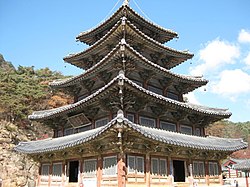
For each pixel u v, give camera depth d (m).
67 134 31.84
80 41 36.06
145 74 28.12
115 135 20.70
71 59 33.88
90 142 22.19
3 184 47.06
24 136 58.59
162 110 26.91
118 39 29.09
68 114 29.69
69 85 32.62
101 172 22.78
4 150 51.16
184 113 29.08
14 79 76.38
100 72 28.30
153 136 20.77
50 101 71.19
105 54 31.80
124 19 26.36
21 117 61.53
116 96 23.48
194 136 30.59
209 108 33.03
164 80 30.31
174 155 25.83
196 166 28.41
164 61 33.50
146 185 22.30
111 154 22.31
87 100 24.97
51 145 28.48
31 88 74.00
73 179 30.27
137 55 25.19
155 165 23.80
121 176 20.47
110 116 25.14
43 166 31.69
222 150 28.16
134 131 19.91
